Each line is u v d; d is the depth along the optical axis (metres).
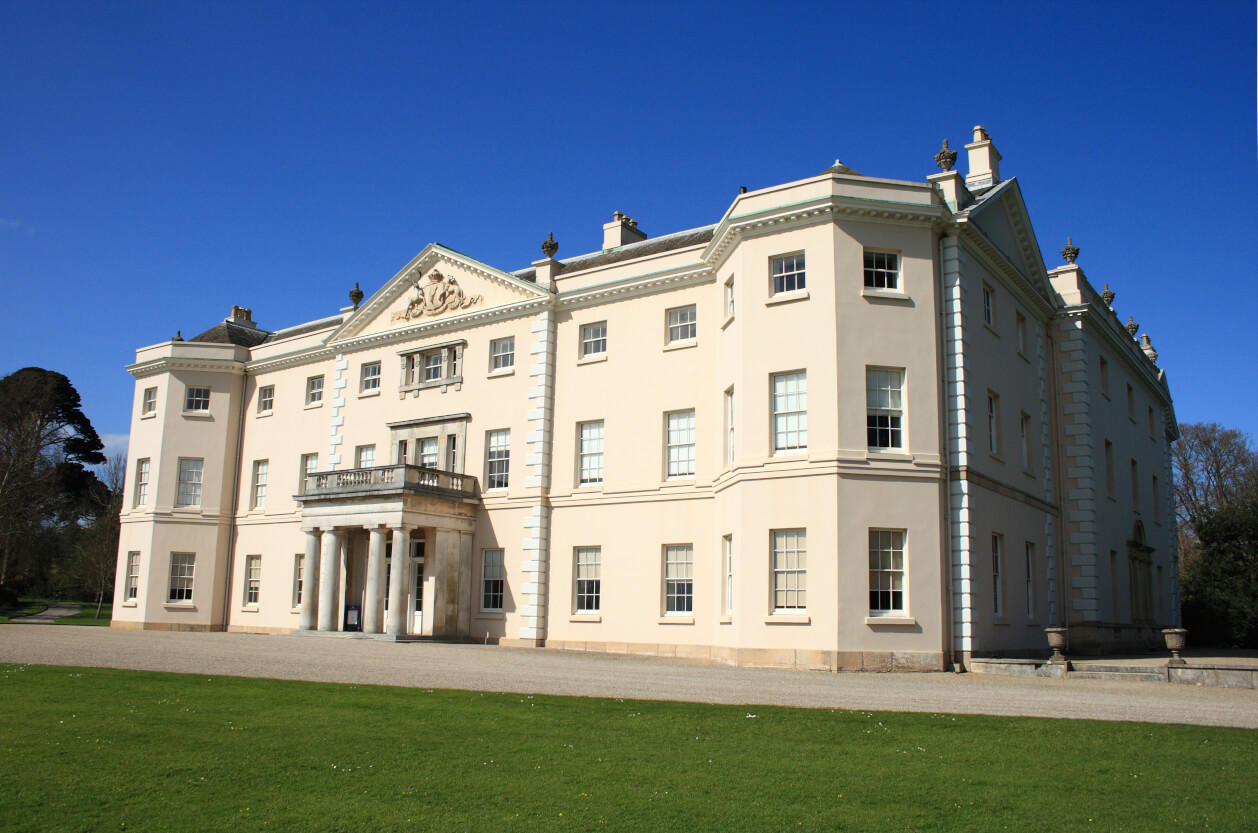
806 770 11.46
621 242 40.03
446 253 39.28
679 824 9.37
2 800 9.98
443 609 35.25
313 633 36.44
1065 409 35.84
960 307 27.95
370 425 40.94
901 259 27.78
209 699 16.47
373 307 41.72
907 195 27.78
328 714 15.03
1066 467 35.44
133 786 10.62
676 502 31.98
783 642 26.12
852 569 25.67
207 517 45.59
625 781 10.95
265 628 43.19
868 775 11.20
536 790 10.55
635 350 34.00
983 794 10.40
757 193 28.80
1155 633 42.00
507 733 13.61
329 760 11.89
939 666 25.36
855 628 25.38
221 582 45.38
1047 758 12.05
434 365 39.66
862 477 26.19
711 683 20.28
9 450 75.50
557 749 12.56
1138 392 45.66
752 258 28.67
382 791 10.50
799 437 27.27
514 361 36.84
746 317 28.47
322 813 9.69
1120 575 38.16
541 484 35.09
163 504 45.34
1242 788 10.63
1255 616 44.81
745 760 11.97
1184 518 74.44
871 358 26.91
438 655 26.36
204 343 46.84
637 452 33.28
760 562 26.97
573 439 35.06
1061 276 37.25
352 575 38.53
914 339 27.30
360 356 42.03
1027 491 32.03
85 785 10.62
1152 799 10.20
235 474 46.56
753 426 27.81
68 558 81.50
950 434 27.31
